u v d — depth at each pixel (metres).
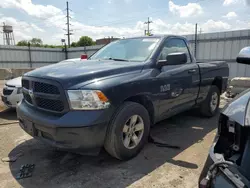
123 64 3.14
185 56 3.44
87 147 2.52
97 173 2.72
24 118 2.92
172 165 2.88
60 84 2.54
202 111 4.91
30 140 3.77
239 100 1.71
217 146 1.60
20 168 2.86
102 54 4.03
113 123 2.68
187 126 4.45
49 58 26.23
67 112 2.51
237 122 1.47
